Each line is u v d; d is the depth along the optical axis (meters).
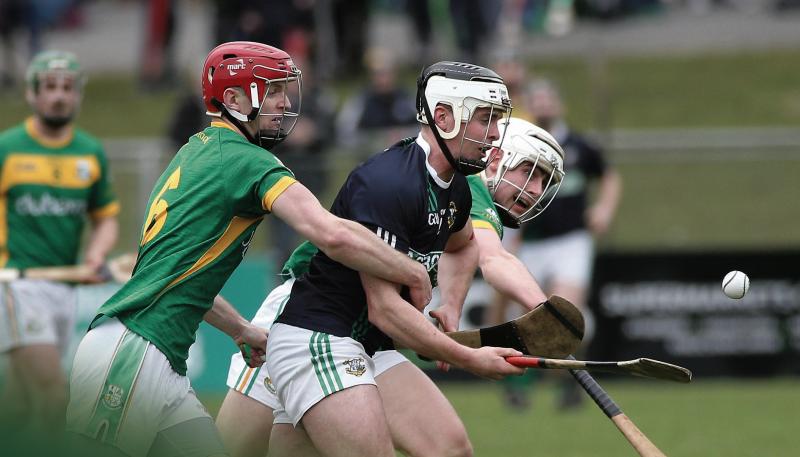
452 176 15.99
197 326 15.86
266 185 15.24
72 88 25.64
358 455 15.37
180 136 35.88
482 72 15.70
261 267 33.91
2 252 25.39
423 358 16.83
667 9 69.00
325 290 15.82
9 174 25.36
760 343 34.88
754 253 34.94
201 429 15.78
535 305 17.34
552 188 18.11
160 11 56.00
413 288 15.34
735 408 31.28
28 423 13.73
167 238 15.56
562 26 64.06
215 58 15.94
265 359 17.31
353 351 15.68
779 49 60.97
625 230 36.31
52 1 56.06
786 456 25.67
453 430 16.55
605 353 35.19
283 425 17.05
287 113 16.19
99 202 26.48
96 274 25.78
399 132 37.28
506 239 31.80
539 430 28.83
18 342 24.83
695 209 36.22
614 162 36.50
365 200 15.41
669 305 35.09
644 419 29.98
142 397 15.34
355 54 54.88
